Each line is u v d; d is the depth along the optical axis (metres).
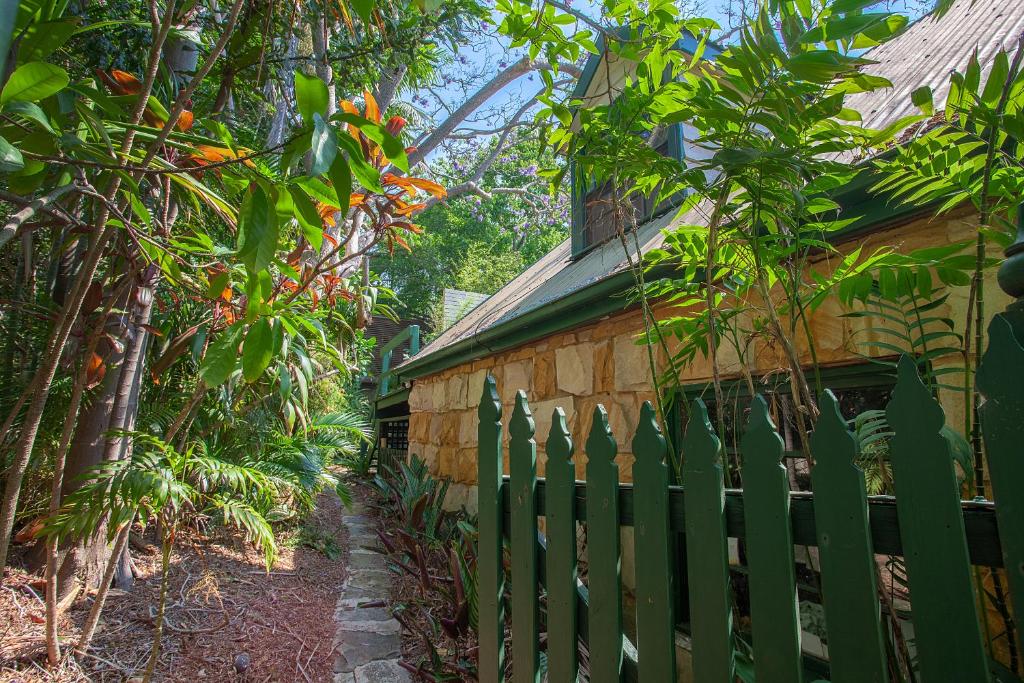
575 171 2.18
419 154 10.95
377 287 4.45
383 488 6.91
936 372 1.53
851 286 1.69
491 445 1.68
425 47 4.69
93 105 1.70
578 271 4.73
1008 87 1.20
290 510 5.13
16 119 1.36
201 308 3.79
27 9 1.25
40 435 3.16
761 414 1.10
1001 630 1.53
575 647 1.36
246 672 2.90
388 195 2.23
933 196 1.62
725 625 1.08
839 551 0.96
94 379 2.31
